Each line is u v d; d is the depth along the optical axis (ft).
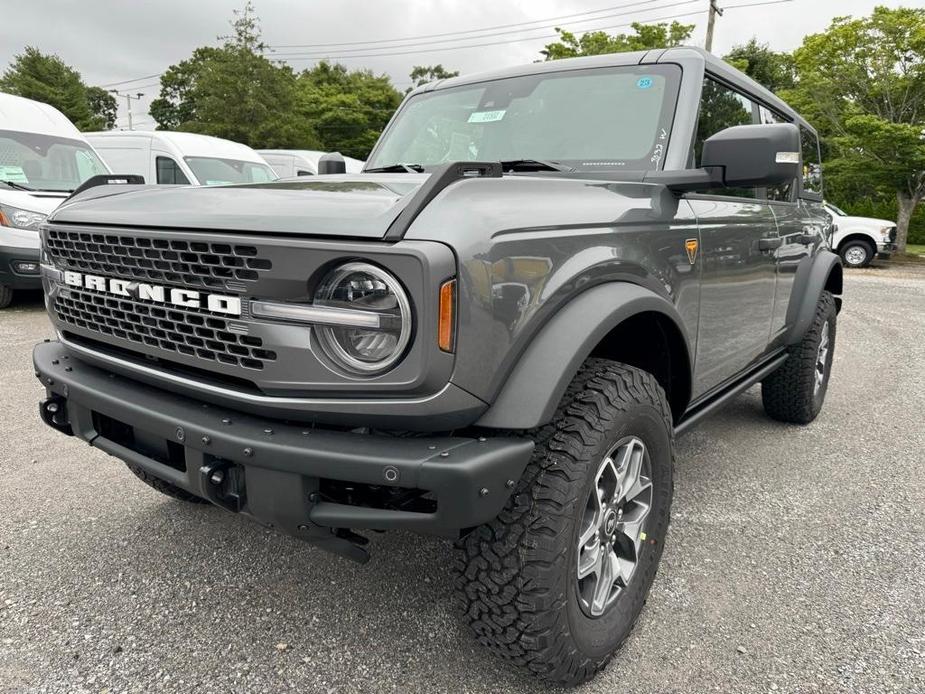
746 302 10.11
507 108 9.87
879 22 62.95
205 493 5.81
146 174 36.01
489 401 5.42
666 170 7.93
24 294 29.07
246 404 5.73
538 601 5.76
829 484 11.48
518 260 5.54
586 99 9.32
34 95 135.54
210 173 36.01
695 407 9.61
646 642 7.22
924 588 8.29
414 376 5.07
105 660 6.80
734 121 10.20
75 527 9.48
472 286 5.16
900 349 23.54
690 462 12.43
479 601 5.93
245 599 7.88
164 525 9.58
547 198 6.19
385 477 5.08
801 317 12.78
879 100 66.74
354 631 7.33
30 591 7.94
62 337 7.79
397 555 8.89
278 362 5.46
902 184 66.39
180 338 6.15
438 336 5.03
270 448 5.36
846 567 8.77
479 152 9.70
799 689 6.53
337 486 5.70
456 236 5.14
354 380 5.23
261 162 39.42
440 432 5.53
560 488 5.78
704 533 9.65
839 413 15.78
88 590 7.98
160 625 7.37
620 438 6.43
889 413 15.79
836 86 67.31
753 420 15.06
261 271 5.37
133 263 6.34
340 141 140.97
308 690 6.44
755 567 8.74
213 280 5.74
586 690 6.50
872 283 45.80
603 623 6.63
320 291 5.27
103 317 6.89
